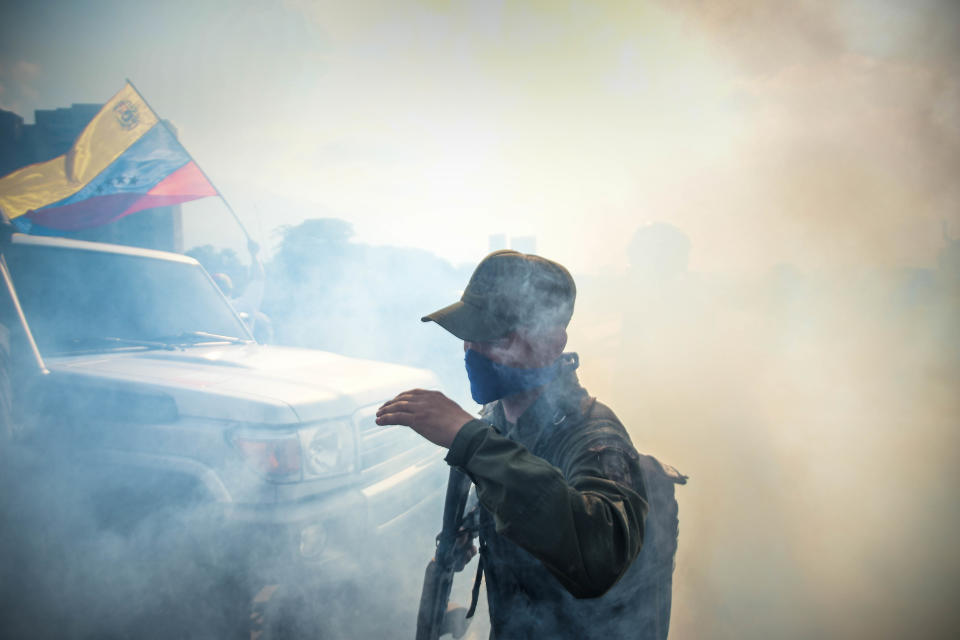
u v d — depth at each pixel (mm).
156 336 3232
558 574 784
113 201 5656
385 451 2578
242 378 2531
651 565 1098
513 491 782
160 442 2232
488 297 1035
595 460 916
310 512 2148
